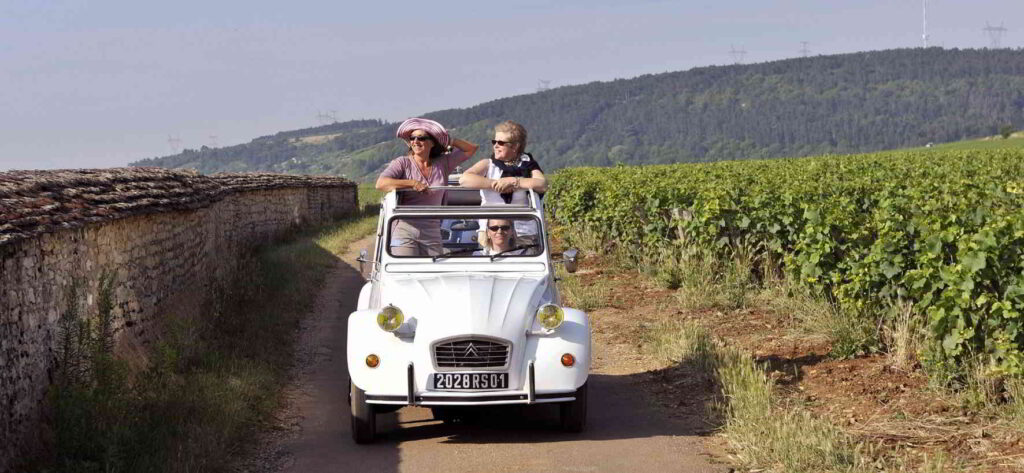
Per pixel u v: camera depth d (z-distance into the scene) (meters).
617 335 10.82
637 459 6.33
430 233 7.62
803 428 6.33
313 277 16.80
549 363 6.62
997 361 6.99
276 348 10.27
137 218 9.70
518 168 7.96
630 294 13.50
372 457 6.55
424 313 6.71
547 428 7.21
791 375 8.34
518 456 6.46
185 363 8.79
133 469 5.77
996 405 6.85
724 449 6.50
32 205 7.03
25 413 6.09
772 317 10.97
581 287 13.75
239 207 20.88
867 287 8.85
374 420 6.82
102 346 7.30
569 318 6.90
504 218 7.57
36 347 6.46
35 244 6.58
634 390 8.37
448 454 6.56
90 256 8.04
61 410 6.20
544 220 7.69
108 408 6.52
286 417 7.72
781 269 12.36
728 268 12.89
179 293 11.77
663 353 9.43
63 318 7.12
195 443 6.36
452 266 7.45
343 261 20.77
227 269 15.51
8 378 5.81
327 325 12.29
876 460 5.96
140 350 9.09
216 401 7.39
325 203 37.12
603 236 18.52
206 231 14.53
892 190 14.83
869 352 8.80
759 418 6.75
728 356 8.59
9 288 5.95
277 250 21.34
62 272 7.21
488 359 6.57
